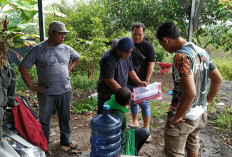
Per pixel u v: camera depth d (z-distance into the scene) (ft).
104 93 9.78
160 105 17.29
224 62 33.42
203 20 23.63
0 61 8.37
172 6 22.72
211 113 15.31
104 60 9.16
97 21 29.01
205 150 11.10
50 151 10.57
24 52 27.14
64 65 9.82
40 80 9.57
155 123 14.15
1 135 6.68
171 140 6.88
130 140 7.71
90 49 21.98
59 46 9.68
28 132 7.58
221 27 20.79
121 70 9.53
